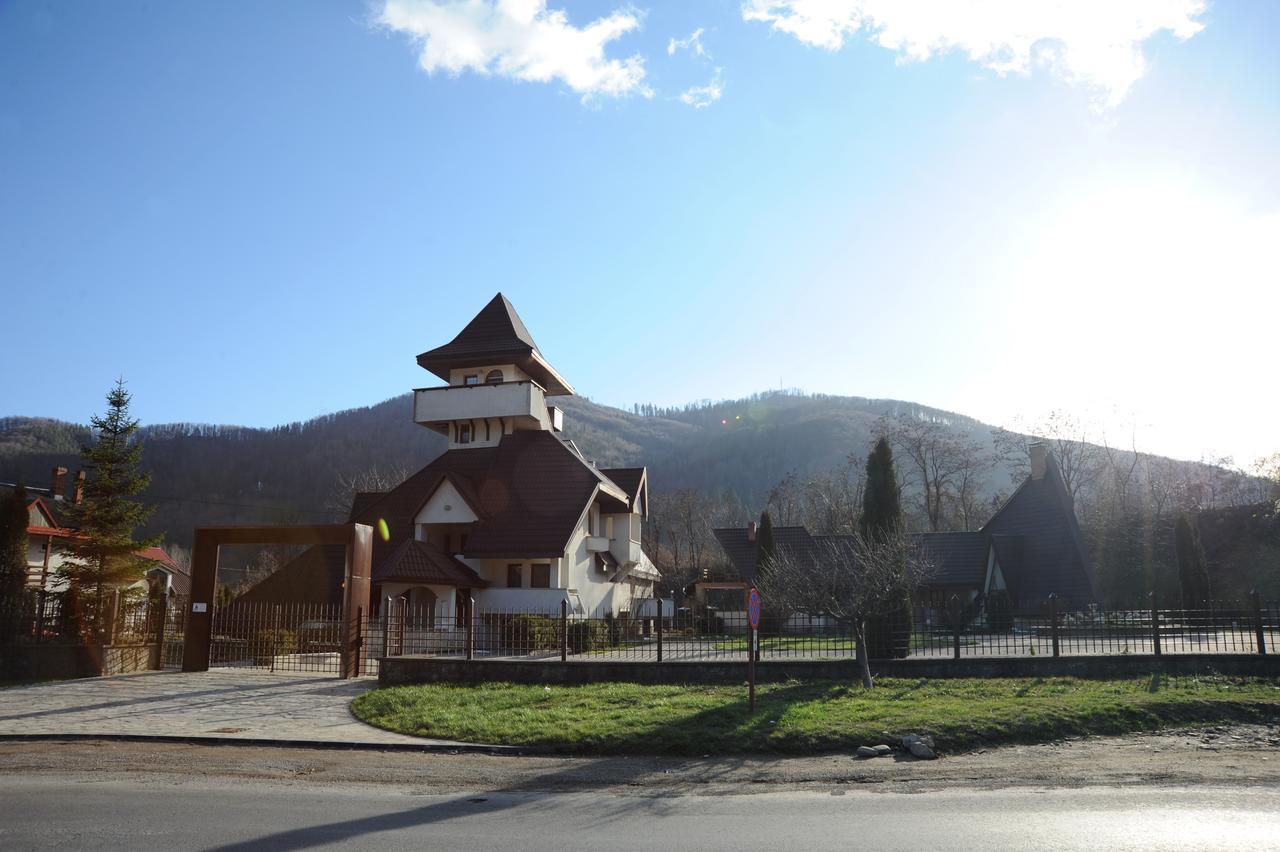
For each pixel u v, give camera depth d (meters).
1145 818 8.86
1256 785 10.62
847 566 18.84
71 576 24.03
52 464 72.62
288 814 9.16
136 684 20.16
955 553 45.44
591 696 16.98
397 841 8.05
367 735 14.07
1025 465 63.91
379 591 31.58
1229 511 55.22
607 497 40.47
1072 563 43.59
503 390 39.38
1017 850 7.63
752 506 128.88
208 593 23.64
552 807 9.66
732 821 8.92
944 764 12.05
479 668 19.36
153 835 8.18
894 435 67.38
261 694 18.47
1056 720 14.27
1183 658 19.09
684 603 56.06
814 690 17.30
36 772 11.53
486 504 35.72
